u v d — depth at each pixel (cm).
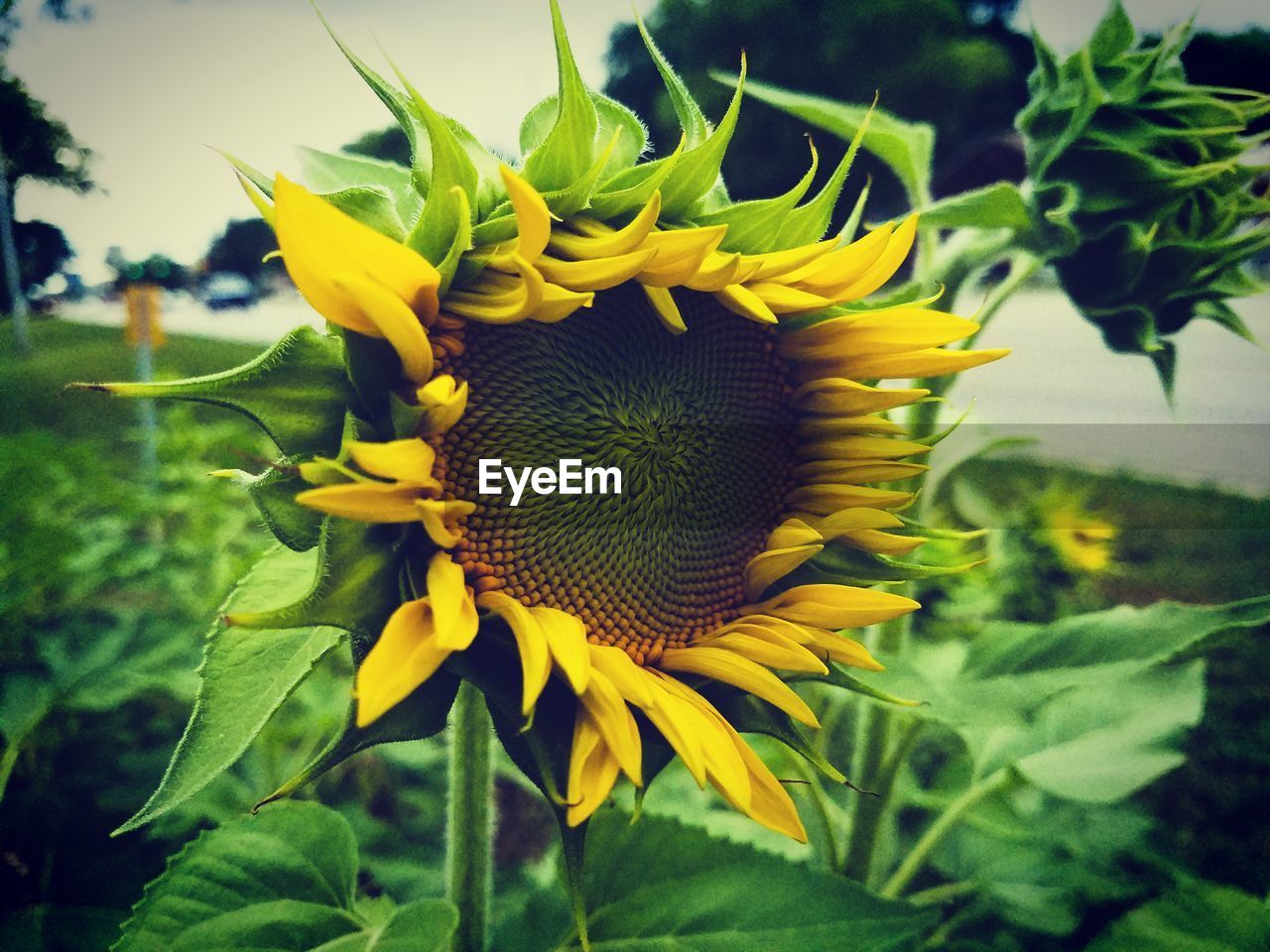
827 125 43
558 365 28
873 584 31
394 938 30
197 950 30
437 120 23
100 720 61
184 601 66
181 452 71
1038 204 42
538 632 24
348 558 22
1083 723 43
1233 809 65
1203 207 40
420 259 24
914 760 69
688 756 24
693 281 27
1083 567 76
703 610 31
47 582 60
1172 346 42
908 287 32
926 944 46
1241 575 94
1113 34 40
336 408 24
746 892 31
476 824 33
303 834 32
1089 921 46
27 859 51
